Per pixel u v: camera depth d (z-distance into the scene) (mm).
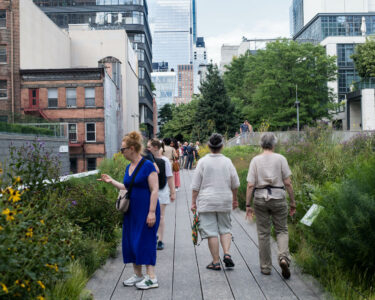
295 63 46562
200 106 47938
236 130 47500
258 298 4488
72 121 36094
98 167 15961
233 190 5605
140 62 75125
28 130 18641
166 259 6172
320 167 10062
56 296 3963
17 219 3555
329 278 4746
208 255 6367
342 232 4703
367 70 56031
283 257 5000
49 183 6625
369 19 85438
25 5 36906
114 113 41938
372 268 4574
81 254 5332
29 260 3430
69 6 77625
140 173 4734
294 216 7141
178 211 10688
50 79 36031
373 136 12375
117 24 74500
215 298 4512
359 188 4793
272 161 5273
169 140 12758
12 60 35625
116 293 4715
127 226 4855
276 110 47062
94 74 36156
